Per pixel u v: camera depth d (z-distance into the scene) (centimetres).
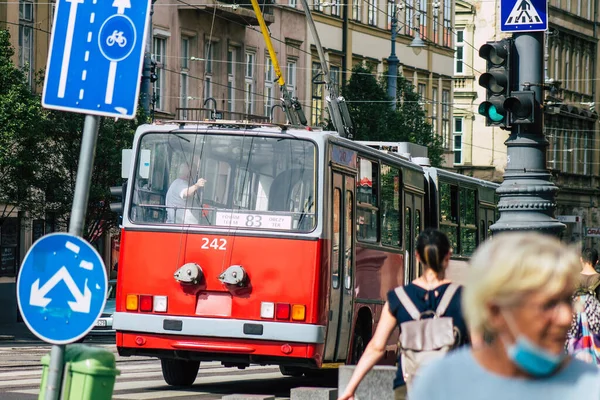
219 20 6384
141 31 1002
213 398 2139
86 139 996
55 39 1010
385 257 2598
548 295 482
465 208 3478
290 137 2198
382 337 1082
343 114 3141
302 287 2134
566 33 11281
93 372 979
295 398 1764
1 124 4150
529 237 496
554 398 489
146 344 2169
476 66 10269
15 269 5197
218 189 2200
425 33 8544
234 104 6544
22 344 4153
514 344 489
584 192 11381
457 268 3334
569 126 11250
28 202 4534
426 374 504
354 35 7544
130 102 998
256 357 2127
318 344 2133
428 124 6512
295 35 6950
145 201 2219
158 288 2172
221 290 2144
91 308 975
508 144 1967
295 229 2161
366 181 2459
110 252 5762
